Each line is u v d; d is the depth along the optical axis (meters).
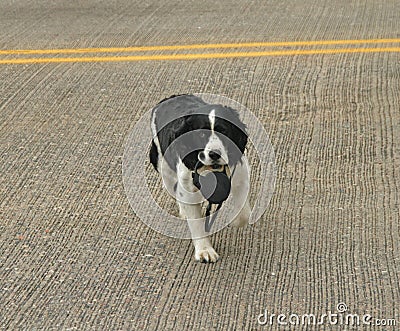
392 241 3.95
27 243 4.04
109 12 8.09
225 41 6.80
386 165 4.66
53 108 5.56
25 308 3.57
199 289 3.65
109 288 3.68
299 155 4.79
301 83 5.82
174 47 6.67
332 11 7.80
